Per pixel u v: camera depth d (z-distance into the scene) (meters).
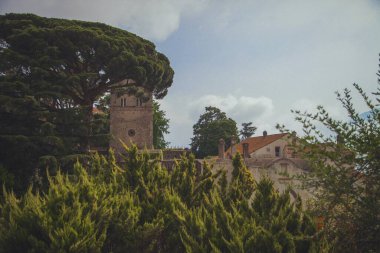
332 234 7.28
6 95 27.73
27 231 9.84
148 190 13.53
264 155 54.00
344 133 6.42
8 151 26.77
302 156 6.86
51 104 31.44
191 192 14.51
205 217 9.27
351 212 6.32
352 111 6.64
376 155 6.11
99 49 32.09
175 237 10.97
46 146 26.92
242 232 8.62
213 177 16.36
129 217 11.24
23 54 30.70
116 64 32.25
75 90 34.69
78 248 9.46
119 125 44.81
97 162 16.62
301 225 9.17
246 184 15.20
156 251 11.72
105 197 11.96
